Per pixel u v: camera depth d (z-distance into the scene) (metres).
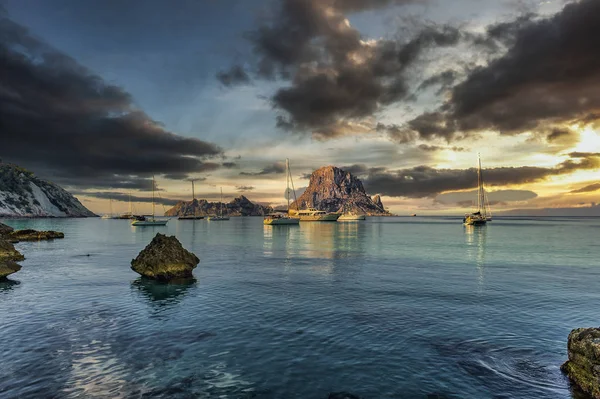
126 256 45.41
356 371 11.75
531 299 21.73
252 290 24.48
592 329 11.51
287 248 57.00
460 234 97.88
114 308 19.66
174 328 16.17
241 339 14.74
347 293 23.52
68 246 60.47
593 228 136.50
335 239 78.19
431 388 10.62
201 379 11.15
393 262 39.59
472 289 24.78
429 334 15.34
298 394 10.26
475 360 12.63
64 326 16.38
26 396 10.01
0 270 28.42
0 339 14.61
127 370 11.76
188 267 29.58
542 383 10.97
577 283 27.00
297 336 15.09
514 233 102.44
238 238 81.62
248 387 10.66
